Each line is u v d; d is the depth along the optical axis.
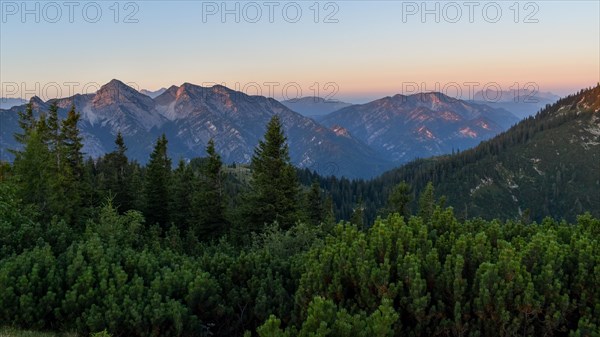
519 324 7.27
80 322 10.05
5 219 16.98
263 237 24.58
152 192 47.81
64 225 16.33
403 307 8.23
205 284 11.24
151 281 11.74
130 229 23.00
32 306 10.44
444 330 7.82
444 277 8.19
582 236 9.30
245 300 11.56
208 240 40.50
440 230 10.84
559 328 7.74
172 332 10.09
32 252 12.42
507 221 12.01
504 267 7.66
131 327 9.84
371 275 8.28
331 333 7.33
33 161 33.44
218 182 42.44
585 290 7.66
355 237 10.59
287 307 10.76
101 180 51.25
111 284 10.73
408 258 8.48
